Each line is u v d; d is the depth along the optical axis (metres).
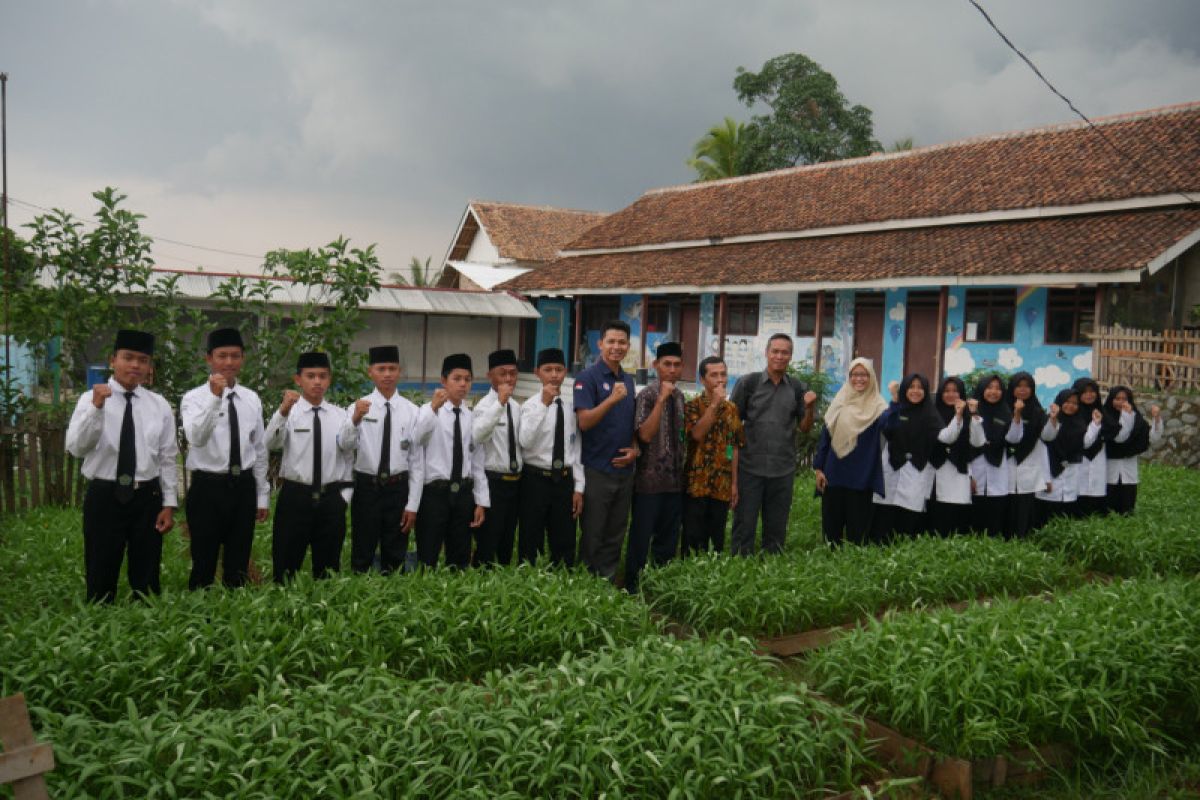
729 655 4.87
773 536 8.05
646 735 4.05
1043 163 19.88
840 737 4.34
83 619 4.93
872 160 24.72
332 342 10.47
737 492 8.07
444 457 7.03
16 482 10.45
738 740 4.06
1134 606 5.93
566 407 7.20
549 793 3.72
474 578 5.89
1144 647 5.32
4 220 9.51
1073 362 16.81
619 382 7.07
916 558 7.29
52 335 9.88
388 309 26.50
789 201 24.89
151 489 6.06
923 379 8.63
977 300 18.34
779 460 7.93
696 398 7.84
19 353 15.14
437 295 28.11
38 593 6.50
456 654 5.13
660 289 23.33
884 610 6.70
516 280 28.69
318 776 3.70
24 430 9.87
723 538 7.88
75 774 3.59
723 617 6.09
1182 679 5.22
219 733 3.79
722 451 7.67
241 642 4.73
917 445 8.66
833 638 5.80
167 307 9.79
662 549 7.65
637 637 5.55
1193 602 6.06
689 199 28.72
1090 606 5.91
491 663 5.16
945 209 20.00
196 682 4.54
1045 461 9.36
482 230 34.94
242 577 6.40
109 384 5.97
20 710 2.89
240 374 10.12
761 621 6.09
